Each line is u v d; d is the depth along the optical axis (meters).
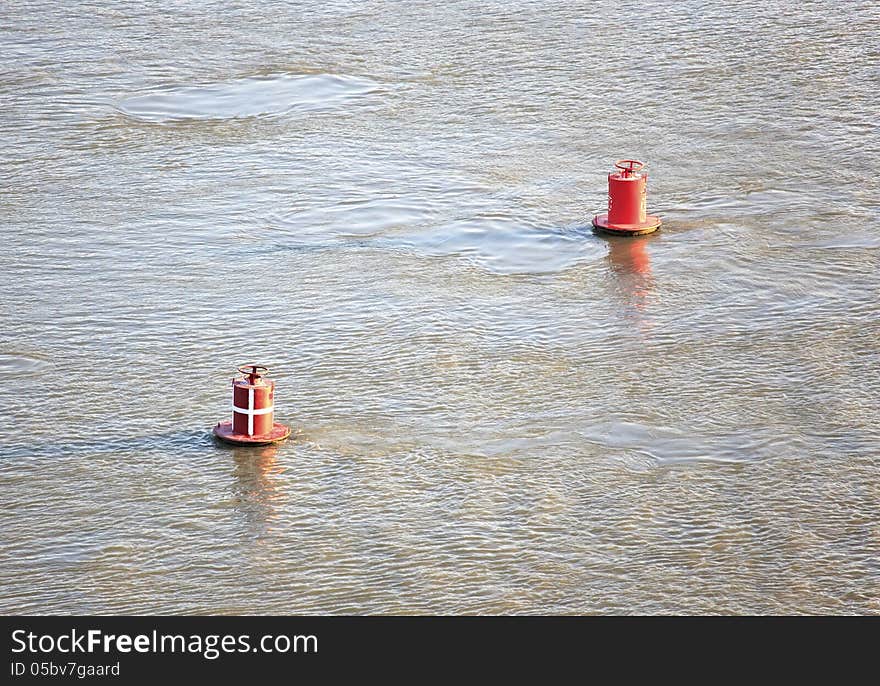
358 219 29.41
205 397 20.62
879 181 31.69
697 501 17.53
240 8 51.47
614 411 20.22
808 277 25.97
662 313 24.25
